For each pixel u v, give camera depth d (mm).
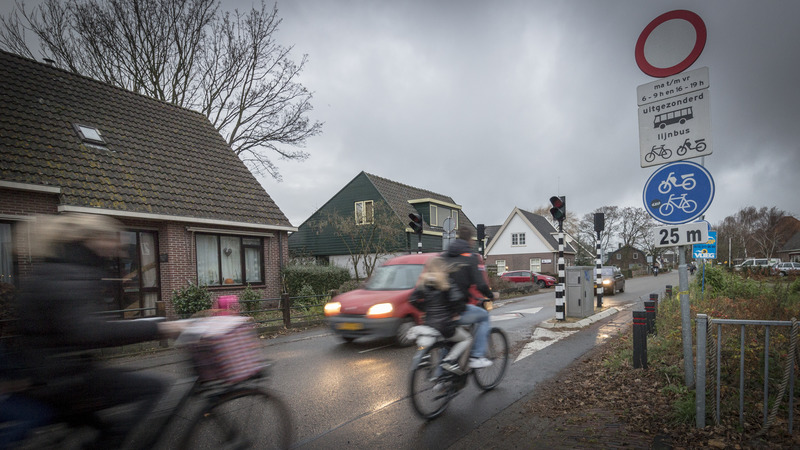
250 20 20062
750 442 3408
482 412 4477
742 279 13562
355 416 4391
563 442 3641
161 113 15234
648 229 69625
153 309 11625
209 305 12148
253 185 15773
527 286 24094
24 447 2223
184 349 2789
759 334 5402
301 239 30781
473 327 4789
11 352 2213
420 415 4152
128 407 2514
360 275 28203
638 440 3596
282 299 10578
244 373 2873
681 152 4523
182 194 12875
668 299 12641
